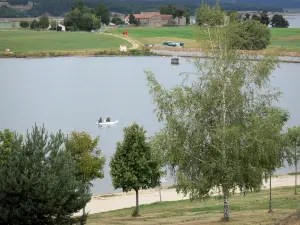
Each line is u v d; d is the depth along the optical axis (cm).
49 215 3803
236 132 4362
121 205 6862
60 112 16300
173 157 4525
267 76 4688
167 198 7269
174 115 4575
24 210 3712
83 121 14725
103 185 8106
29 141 3853
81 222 3991
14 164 3766
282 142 4709
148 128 13612
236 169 4403
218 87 4597
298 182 7919
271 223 3956
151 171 5522
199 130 4544
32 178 3700
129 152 5528
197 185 4453
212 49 4719
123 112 16262
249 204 5981
